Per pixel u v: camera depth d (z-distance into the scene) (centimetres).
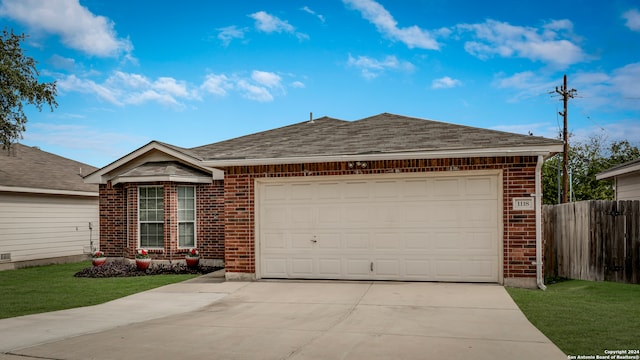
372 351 654
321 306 966
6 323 873
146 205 1681
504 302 957
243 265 1283
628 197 1777
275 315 901
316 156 1209
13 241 1836
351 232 1224
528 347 659
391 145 1225
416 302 975
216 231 1670
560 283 1233
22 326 845
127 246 1739
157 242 1669
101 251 1778
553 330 745
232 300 1056
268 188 1279
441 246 1171
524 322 801
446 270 1167
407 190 1191
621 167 1741
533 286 1115
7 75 1405
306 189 1255
